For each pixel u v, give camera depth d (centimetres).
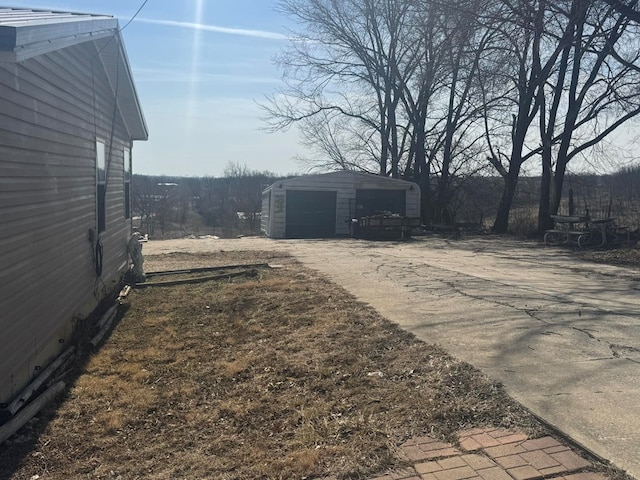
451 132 2742
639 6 1315
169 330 720
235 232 4488
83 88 705
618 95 1880
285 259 1371
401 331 592
